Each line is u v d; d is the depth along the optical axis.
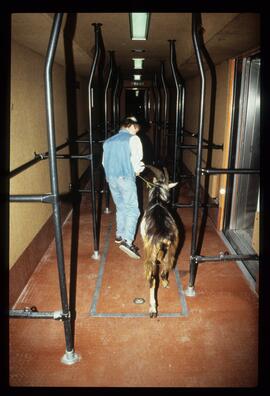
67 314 2.46
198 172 3.08
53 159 2.13
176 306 3.32
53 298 3.46
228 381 2.46
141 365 2.60
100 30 3.62
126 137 3.99
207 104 6.00
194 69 6.05
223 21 2.61
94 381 2.46
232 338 2.90
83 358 2.67
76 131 7.04
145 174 8.65
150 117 12.43
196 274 3.92
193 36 2.68
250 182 4.83
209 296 3.49
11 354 2.72
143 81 11.97
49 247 4.63
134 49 5.00
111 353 2.72
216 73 5.35
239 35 2.94
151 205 3.45
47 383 2.45
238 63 4.31
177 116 4.57
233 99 4.48
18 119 3.48
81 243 4.80
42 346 2.81
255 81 4.34
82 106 8.10
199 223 5.52
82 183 7.62
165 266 3.16
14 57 3.37
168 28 3.54
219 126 5.18
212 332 2.97
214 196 5.30
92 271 4.02
